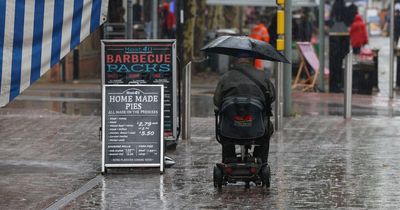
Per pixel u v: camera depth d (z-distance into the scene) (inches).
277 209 924.0
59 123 1637.6
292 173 1135.6
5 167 1184.8
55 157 1269.7
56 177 1112.8
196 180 1091.9
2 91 1022.4
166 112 1302.9
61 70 2704.2
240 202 960.9
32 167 1185.4
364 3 5846.5
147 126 1138.7
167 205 946.7
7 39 1019.3
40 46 1045.2
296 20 3053.6
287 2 1680.6
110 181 1087.0
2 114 1770.4
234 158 1031.0
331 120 1705.2
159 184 1066.1
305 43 2474.2
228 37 1037.8
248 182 1037.2
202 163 1217.4
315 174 1128.8
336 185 1054.4
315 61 2464.3
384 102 2110.0
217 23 3565.5
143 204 951.0
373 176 1112.8
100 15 1082.7
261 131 997.2
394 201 962.1
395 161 1227.2
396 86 2556.6
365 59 2413.9
